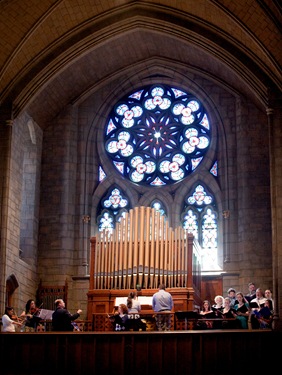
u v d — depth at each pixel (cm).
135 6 2883
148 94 3303
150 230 2878
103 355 2255
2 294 2712
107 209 3197
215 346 2230
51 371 2259
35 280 3078
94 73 3198
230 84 3170
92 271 2875
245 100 3155
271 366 2203
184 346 2238
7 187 2817
